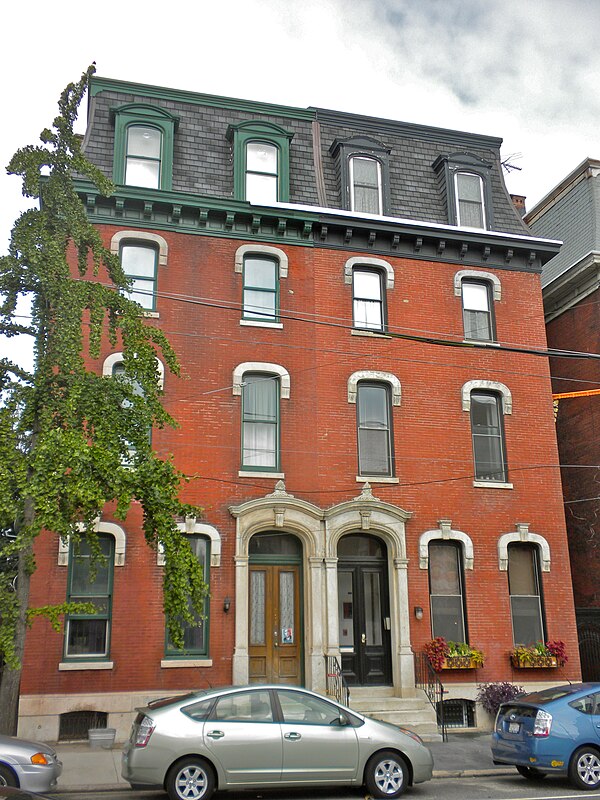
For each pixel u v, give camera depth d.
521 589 19.20
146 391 12.98
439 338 20.09
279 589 17.89
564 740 11.99
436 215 21.47
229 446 17.95
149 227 18.78
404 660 17.55
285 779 10.69
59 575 16.14
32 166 12.73
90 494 11.24
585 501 22.17
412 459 19.03
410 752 11.24
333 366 19.16
